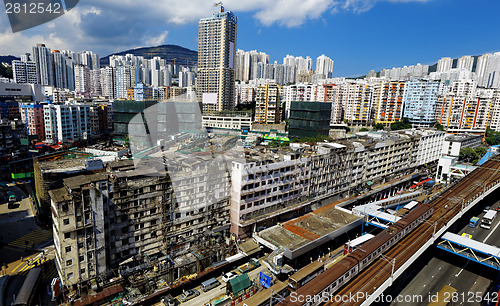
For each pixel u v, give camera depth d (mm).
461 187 103188
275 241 65250
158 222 55344
